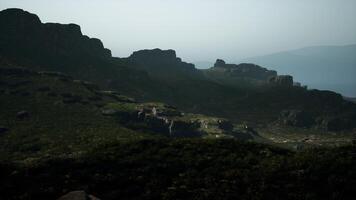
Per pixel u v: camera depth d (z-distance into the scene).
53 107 156.50
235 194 44.78
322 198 44.34
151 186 47.41
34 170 50.91
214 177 49.69
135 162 55.28
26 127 131.88
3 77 178.88
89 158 56.03
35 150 110.38
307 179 47.84
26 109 149.88
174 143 64.81
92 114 156.12
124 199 44.59
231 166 54.09
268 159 57.31
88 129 132.50
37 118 142.62
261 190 45.56
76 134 125.19
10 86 171.12
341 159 52.62
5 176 47.78
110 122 147.88
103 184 47.91
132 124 157.00
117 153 59.53
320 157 54.75
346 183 46.31
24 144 115.25
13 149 112.12
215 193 44.81
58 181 47.47
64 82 189.38
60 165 53.16
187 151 61.16
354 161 51.72
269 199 44.12
